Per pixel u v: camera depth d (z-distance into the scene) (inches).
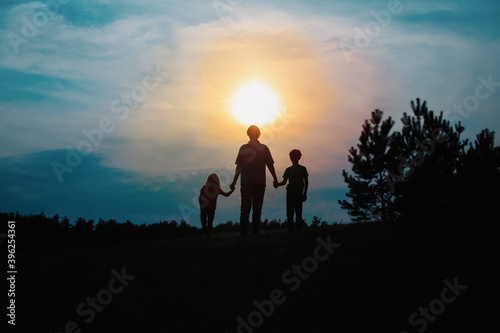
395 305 203.0
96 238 717.3
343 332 176.1
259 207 498.0
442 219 510.6
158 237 765.9
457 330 173.8
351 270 262.1
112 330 190.5
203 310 205.8
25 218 666.8
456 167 901.8
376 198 1086.4
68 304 223.5
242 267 278.1
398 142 1041.5
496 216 496.4
